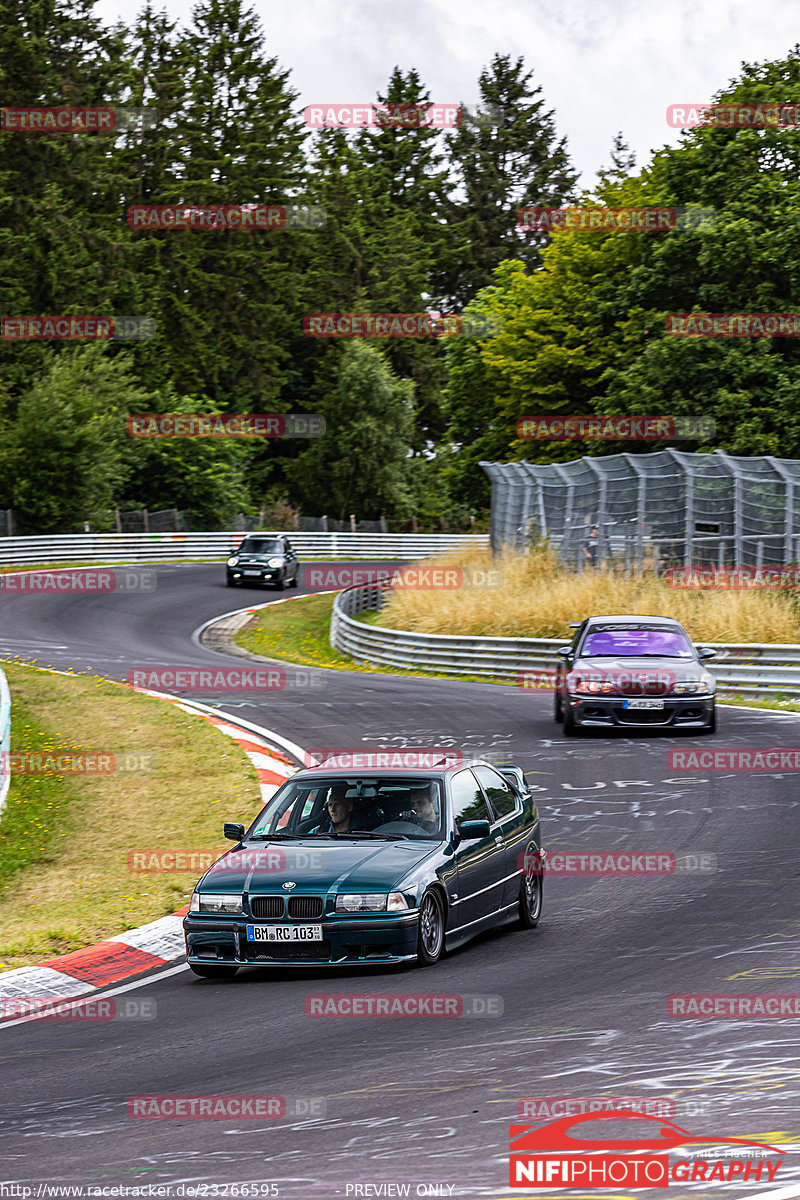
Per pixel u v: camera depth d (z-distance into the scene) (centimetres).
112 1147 632
